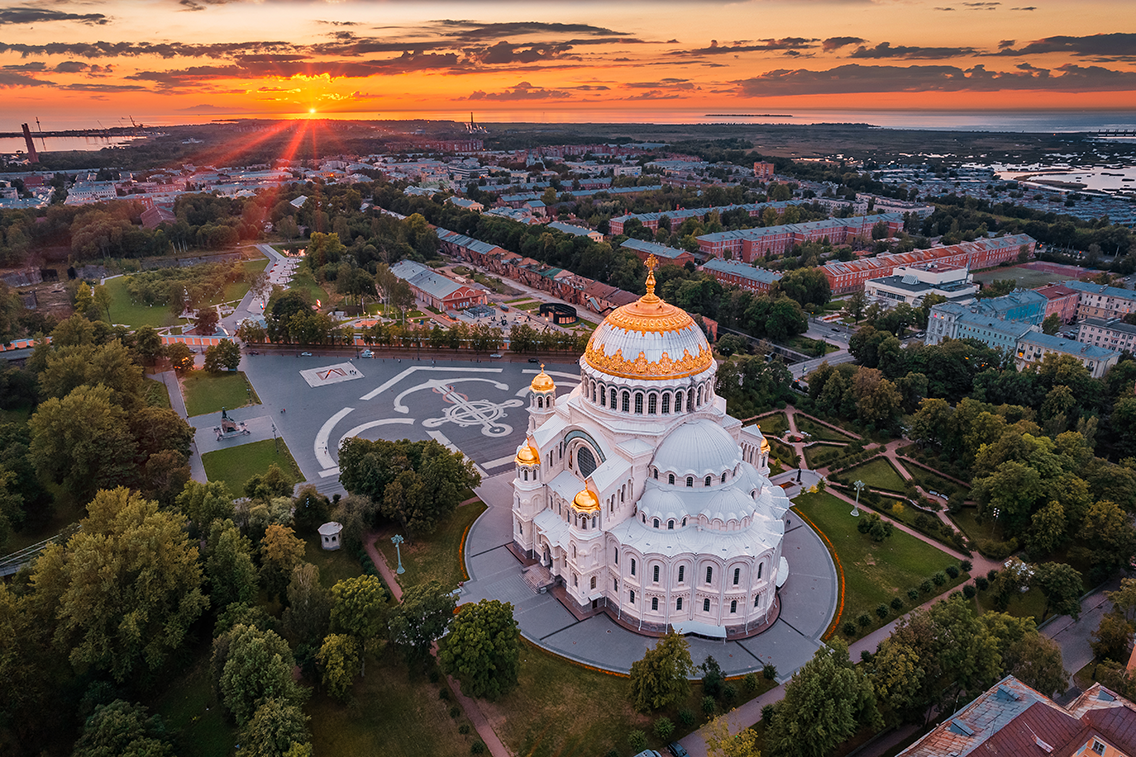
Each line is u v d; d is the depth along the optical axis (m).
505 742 84.25
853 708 78.56
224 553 99.31
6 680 79.50
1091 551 113.50
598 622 104.31
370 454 129.00
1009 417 154.50
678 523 101.00
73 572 84.50
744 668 95.12
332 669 86.25
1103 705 71.19
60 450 130.62
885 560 118.69
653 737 84.19
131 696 89.94
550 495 116.19
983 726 70.50
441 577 114.25
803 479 143.62
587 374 112.12
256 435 165.12
